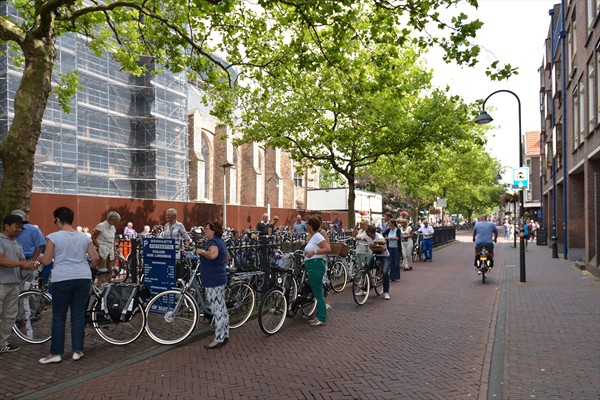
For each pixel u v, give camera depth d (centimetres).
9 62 2312
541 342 632
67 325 739
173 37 1123
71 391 468
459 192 4194
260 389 473
